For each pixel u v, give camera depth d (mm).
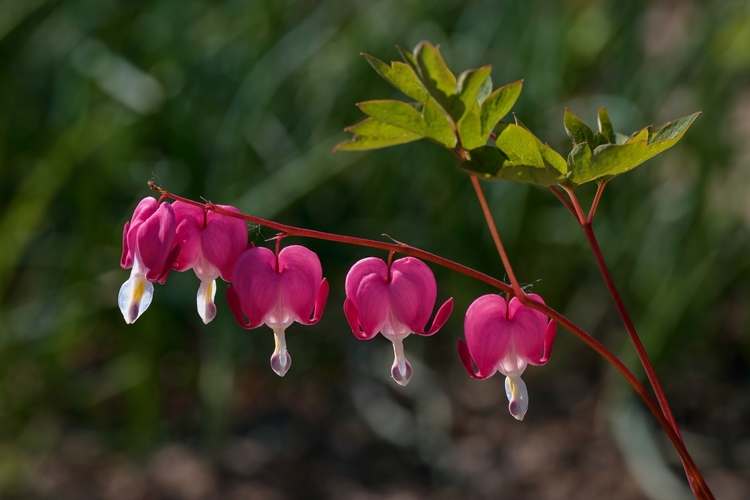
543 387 1506
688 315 1373
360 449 1376
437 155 1473
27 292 1542
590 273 1510
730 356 1540
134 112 1395
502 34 1487
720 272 1428
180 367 1544
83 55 1470
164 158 1523
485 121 714
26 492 1275
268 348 1561
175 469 1327
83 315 1354
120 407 1488
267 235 1476
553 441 1371
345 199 1564
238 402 1479
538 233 1521
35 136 1528
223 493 1277
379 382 1509
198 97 1509
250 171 1478
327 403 1479
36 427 1397
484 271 1488
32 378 1459
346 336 1577
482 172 709
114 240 1438
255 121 1443
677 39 1541
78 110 1434
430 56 704
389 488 1292
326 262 1508
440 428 1403
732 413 1404
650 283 1416
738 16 1387
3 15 1562
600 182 724
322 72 1555
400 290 725
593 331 1534
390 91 1505
